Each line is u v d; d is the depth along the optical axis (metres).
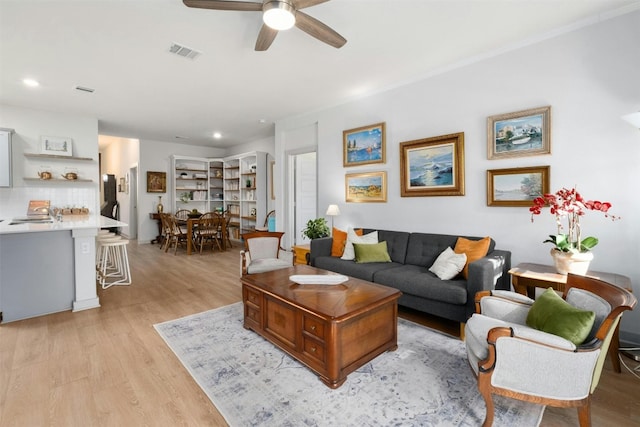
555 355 1.48
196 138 7.69
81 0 2.30
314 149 5.36
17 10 2.40
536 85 2.94
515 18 2.63
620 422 1.66
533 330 1.55
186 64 3.41
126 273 4.78
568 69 2.77
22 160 4.96
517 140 3.06
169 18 2.54
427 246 3.48
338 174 4.82
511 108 3.10
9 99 4.52
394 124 4.08
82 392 1.90
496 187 3.21
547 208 2.92
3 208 4.88
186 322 2.95
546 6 2.47
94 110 5.13
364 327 2.15
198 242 7.37
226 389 1.93
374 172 4.33
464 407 1.77
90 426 1.62
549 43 2.86
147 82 3.92
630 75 2.49
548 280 2.31
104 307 3.37
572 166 2.78
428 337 2.65
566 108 2.79
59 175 5.29
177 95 4.42
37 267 3.12
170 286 4.16
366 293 2.35
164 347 2.46
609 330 1.49
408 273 3.06
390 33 2.83
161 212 7.71
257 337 2.64
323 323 1.99
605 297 1.68
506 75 3.12
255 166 7.61
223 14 2.50
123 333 2.71
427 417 1.69
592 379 1.49
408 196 3.94
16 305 3.02
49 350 2.41
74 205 5.44
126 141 9.02
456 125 3.50
